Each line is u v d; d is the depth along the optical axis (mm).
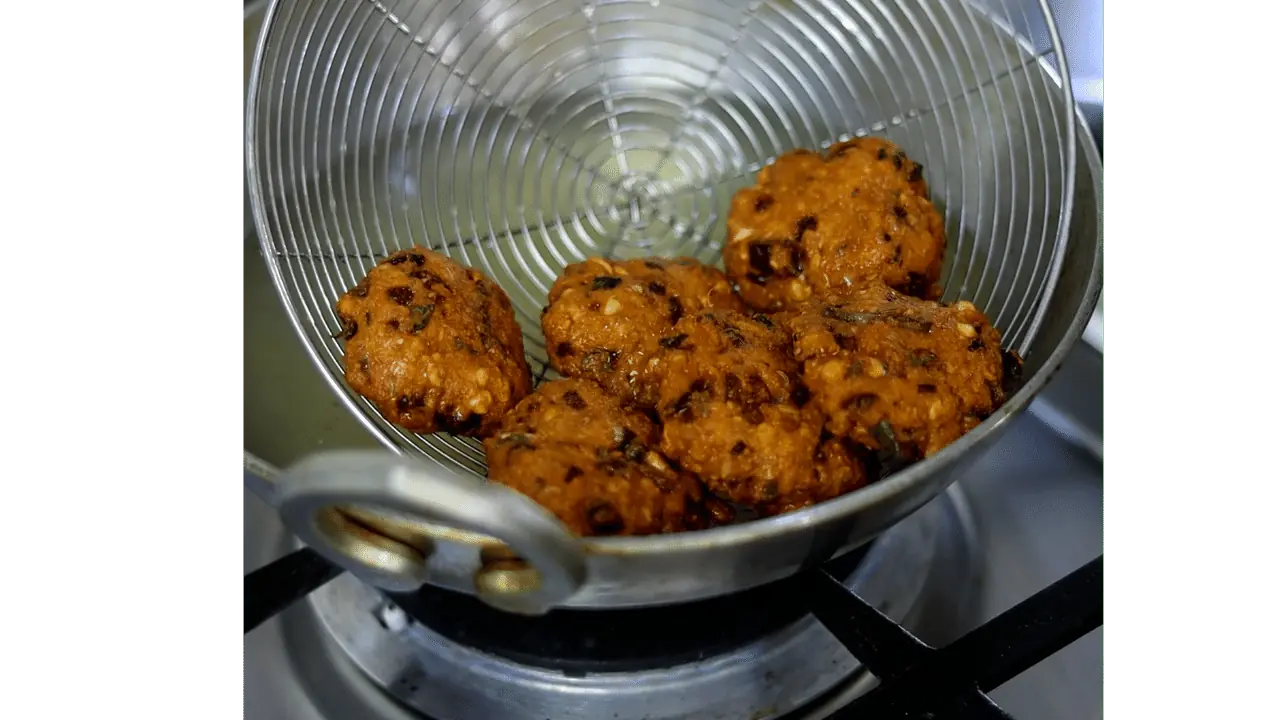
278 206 456
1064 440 445
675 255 507
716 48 504
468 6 475
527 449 378
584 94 507
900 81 488
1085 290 410
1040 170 457
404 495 306
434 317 408
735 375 384
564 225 508
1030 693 377
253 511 417
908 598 405
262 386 455
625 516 369
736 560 344
